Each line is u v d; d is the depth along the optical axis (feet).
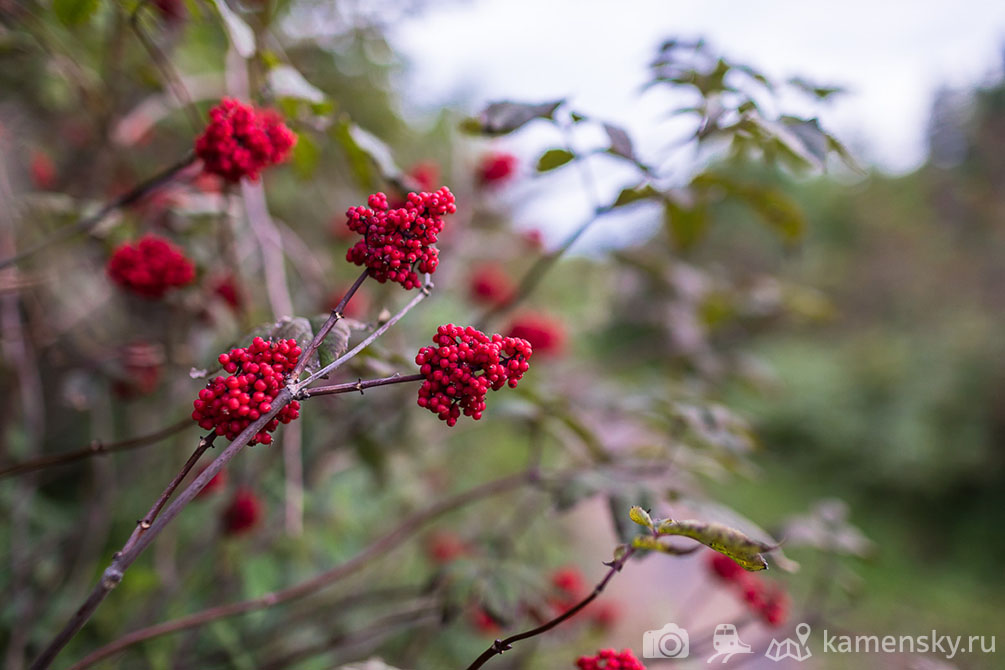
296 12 3.17
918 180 12.01
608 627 3.20
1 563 2.40
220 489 2.41
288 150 1.68
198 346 2.37
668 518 1.37
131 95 2.91
